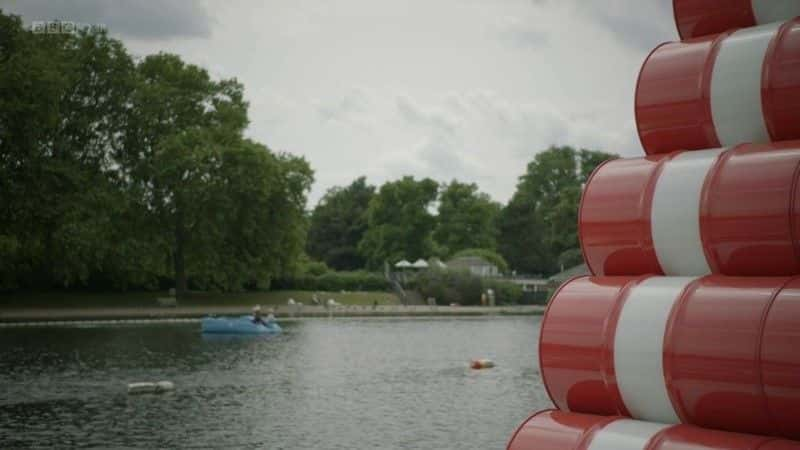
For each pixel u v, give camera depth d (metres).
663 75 7.49
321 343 46.44
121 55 73.50
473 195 128.88
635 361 6.77
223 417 22.56
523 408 24.27
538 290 99.25
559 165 137.88
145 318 62.56
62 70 66.81
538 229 126.69
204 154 71.62
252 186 73.75
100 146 73.62
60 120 69.00
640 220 7.23
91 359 36.50
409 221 123.31
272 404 24.91
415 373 33.00
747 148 6.84
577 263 110.62
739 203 6.61
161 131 75.19
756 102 6.82
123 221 72.06
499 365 35.75
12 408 23.70
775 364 5.98
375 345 45.28
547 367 7.49
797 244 6.31
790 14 7.12
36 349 40.12
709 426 6.47
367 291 94.00
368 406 24.59
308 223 84.62
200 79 78.19
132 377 30.70
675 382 6.53
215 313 67.31
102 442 19.17
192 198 72.00
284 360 37.25
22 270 68.88
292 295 85.94
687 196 6.94
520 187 140.00
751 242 6.54
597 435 6.90
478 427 21.22
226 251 78.50
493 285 93.25
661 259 7.16
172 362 35.88
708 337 6.37
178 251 76.19
